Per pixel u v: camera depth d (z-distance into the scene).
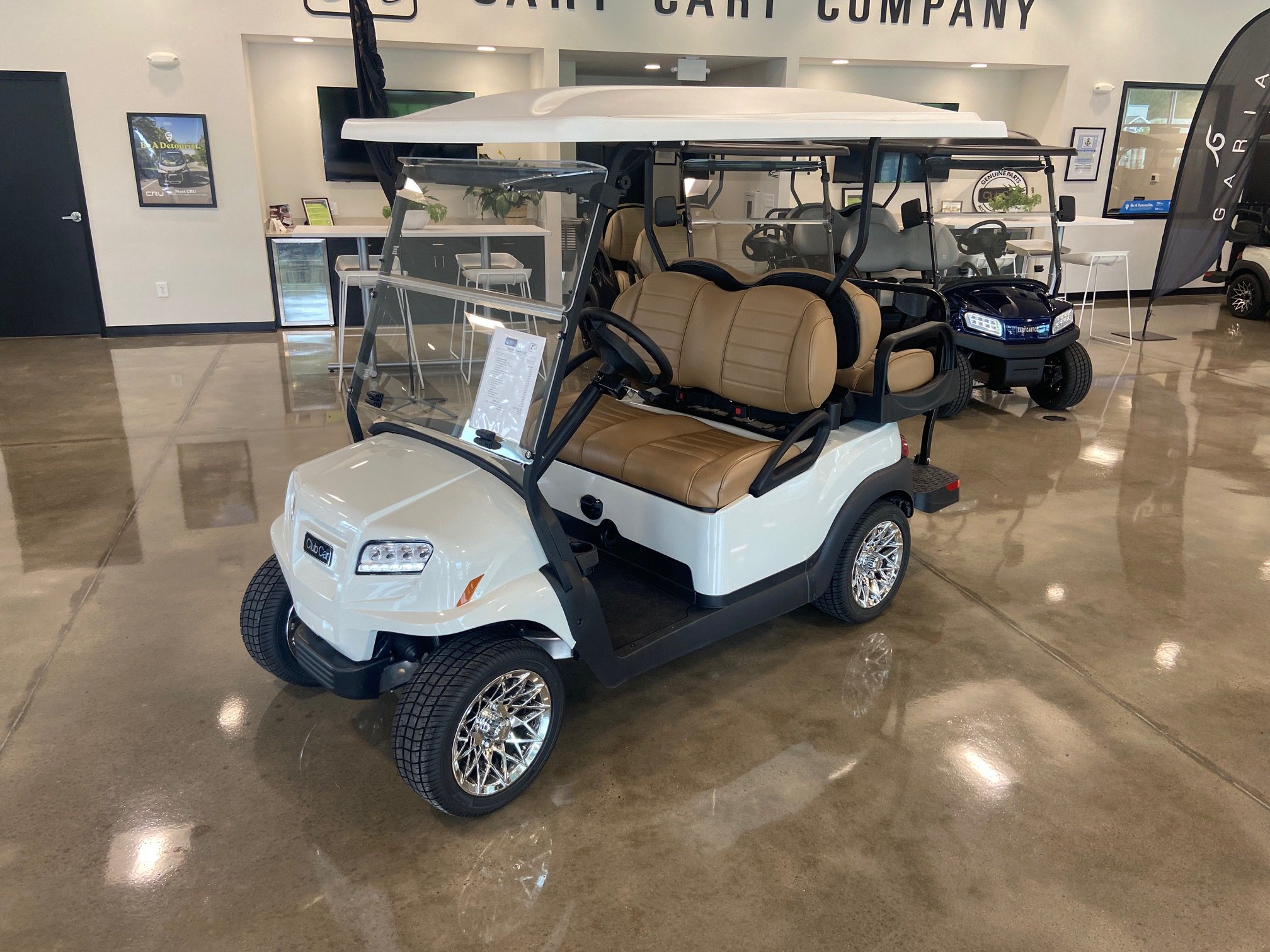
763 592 2.54
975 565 3.40
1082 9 8.67
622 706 2.49
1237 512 3.92
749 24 7.91
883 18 8.22
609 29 7.62
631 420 2.88
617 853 1.95
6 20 6.52
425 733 1.88
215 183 7.16
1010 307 5.12
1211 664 2.73
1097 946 1.72
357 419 2.45
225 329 7.54
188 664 2.66
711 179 3.59
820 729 2.39
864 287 3.29
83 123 6.82
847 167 4.11
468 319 2.08
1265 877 1.90
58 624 2.86
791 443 2.45
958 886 1.87
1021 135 5.47
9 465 4.29
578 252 1.86
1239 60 6.07
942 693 2.57
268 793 2.12
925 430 3.28
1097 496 4.09
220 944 1.71
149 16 6.73
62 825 2.01
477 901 1.81
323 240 7.51
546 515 2.00
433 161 2.14
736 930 1.75
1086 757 2.29
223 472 4.21
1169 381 6.20
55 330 7.28
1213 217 6.66
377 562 1.89
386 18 7.16
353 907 1.80
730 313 2.83
